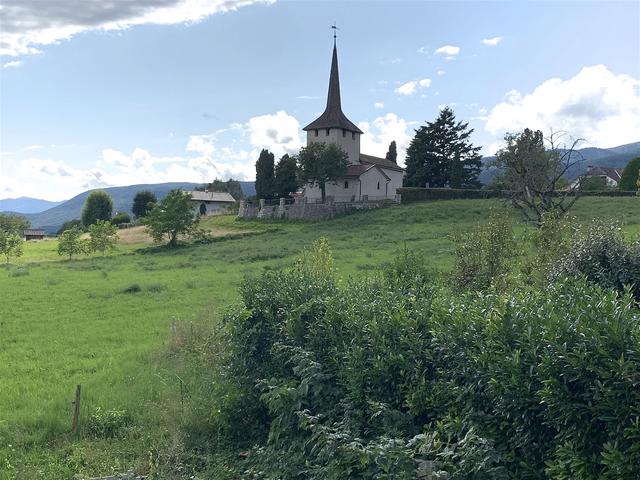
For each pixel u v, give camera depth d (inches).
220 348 408.2
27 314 823.1
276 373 301.7
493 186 1293.1
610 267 320.5
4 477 281.1
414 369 227.6
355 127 3341.5
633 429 153.5
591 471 163.6
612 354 165.2
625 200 2012.8
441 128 3299.7
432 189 2564.0
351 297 295.9
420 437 192.7
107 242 1989.4
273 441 279.0
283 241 1892.2
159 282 1135.6
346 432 217.5
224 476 271.0
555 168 1080.8
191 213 2124.8
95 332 679.7
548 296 235.5
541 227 450.6
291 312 298.2
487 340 199.3
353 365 242.8
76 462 297.9
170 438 312.8
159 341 610.2
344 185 2935.5
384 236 1785.2
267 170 3373.5
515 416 187.0
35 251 2383.1
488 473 180.9
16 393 427.2
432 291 298.4
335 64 3248.0
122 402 382.0
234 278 1147.3
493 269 438.6
